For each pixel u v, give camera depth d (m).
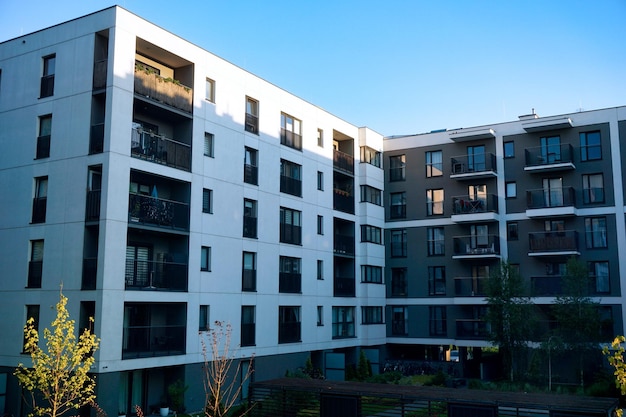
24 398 21.75
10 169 26.19
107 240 23.05
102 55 25.05
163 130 27.80
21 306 24.81
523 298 35.22
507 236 39.22
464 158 40.72
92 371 22.34
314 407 23.06
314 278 35.34
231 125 30.05
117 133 23.89
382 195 43.31
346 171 39.62
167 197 27.56
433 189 42.03
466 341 38.66
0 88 27.11
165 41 26.58
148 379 25.75
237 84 30.67
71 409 22.70
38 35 26.39
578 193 37.38
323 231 36.59
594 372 33.25
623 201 36.00
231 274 29.22
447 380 34.91
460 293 40.00
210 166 28.50
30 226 25.19
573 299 32.78
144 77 25.38
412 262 42.09
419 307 41.47
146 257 26.38
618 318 35.19
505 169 39.78
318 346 35.12
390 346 42.84
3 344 24.95
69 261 23.83
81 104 24.66
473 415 19.09
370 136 42.03
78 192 24.12
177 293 25.98
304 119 35.81
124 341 23.98
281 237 33.06
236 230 29.80
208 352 27.20
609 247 36.03
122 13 24.62
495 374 38.03
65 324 16.89
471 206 39.78
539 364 33.56
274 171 32.84
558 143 38.38
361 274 40.00
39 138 25.67
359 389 21.95
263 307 31.17
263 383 23.70
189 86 28.05
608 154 36.78
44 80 26.03
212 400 24.84
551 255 37.12
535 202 38.19
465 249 40.22
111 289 23.02
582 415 18.03
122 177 23.91
